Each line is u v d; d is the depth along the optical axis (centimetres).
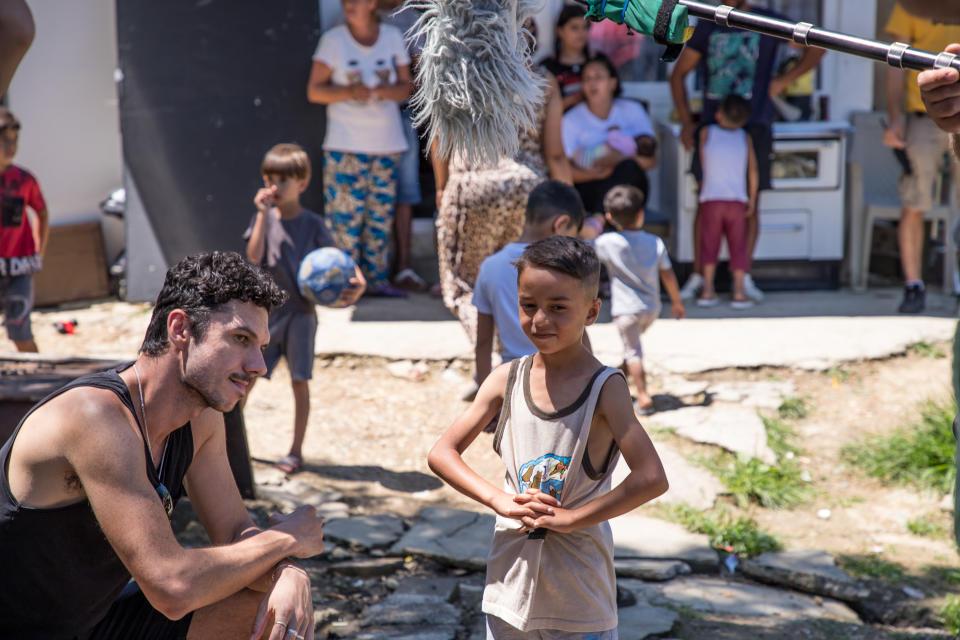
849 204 832
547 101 610
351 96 746
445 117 281
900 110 733
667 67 856
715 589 445
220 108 761
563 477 269
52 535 234
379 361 647
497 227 561
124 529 227
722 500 525
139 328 721
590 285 265
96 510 229
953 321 727
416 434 583
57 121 790
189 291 234
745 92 761
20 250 605
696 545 477
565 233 428
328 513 487
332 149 762
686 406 605
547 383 275
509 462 279
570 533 272
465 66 270
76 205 804
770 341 686
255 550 250
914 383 637
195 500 273
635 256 585
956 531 263
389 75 756
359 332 689
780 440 575
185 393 239
